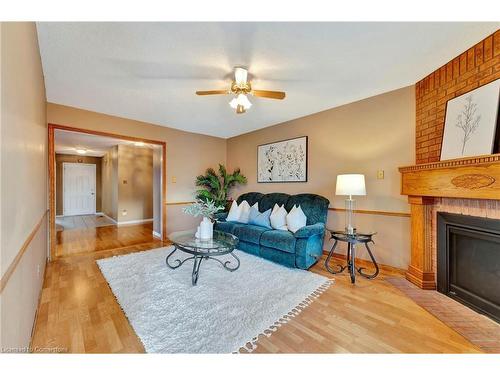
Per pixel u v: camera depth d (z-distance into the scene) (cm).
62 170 741
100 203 812
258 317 180
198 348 145
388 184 285
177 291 223
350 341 153
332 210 342
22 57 126
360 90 281
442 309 193
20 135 122
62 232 505
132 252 356
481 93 184
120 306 195
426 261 235
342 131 331
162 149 439
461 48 196
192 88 270
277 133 428
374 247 298
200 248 242
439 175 207
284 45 188
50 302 201
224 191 500
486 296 184
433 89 236
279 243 291
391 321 176
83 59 208
